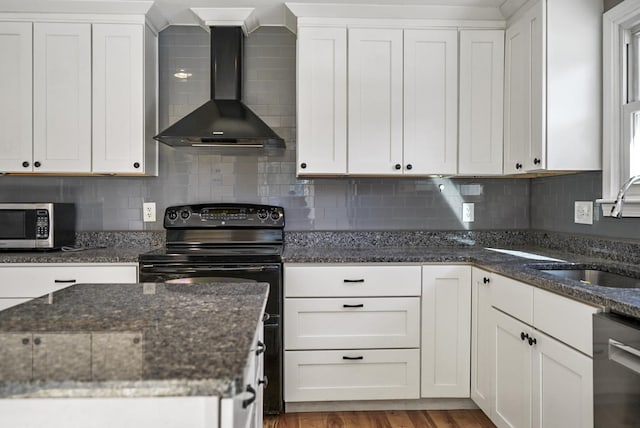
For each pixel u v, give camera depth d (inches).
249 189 117.6
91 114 104.3
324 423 92.0
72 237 112.2
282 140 101.0
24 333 34.8
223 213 112.5
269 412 93.1
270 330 92.5
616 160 86.4
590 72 89.8
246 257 92.9
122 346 31.7
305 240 115.8
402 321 95.2
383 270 94.9
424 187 119.5
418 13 104.7
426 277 95.2
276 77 117.6
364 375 95.0
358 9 103.6
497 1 101.7
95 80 104.2
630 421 48.7
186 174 116.9
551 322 64.9
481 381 90.6
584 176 97.2
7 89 102.8
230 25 109.4
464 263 95.6
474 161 106.8
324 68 105.0
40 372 26.8
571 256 93.9
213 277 92.2
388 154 105.9
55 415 28.3
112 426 28.4
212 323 37.9
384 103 105.7
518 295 74.8
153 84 113.0
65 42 103.7
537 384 68.7
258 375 51.6
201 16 107.7
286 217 117.9
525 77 96.7
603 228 91.0
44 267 93.4
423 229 119.1
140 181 116.4
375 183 119.0
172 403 28.4
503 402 80.4
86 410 28.4
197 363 28.3
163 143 110.8
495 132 107.0
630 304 48.9
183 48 116.6
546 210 112.7
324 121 105.0
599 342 53.9
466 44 106.6
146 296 48.9
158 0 103.0
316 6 102.8
